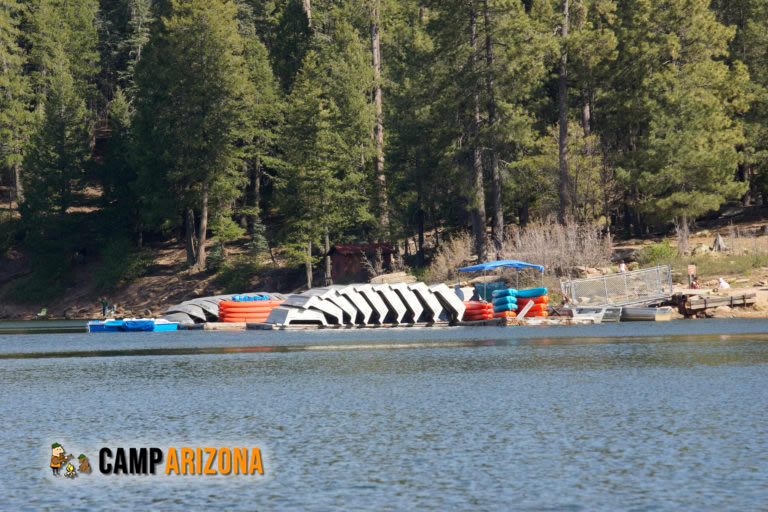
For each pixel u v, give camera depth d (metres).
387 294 159.38
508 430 47.53
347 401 59.91
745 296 153.00
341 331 149.38
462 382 69.31
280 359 94.50
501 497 33.75
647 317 154.88
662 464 38.62
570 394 60.81
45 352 115.19
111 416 55.16
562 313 157.00
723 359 81.50
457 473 37.84
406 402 58.84
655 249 185.38
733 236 195.50
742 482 35.19
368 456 41.75
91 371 85.81
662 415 50.94
